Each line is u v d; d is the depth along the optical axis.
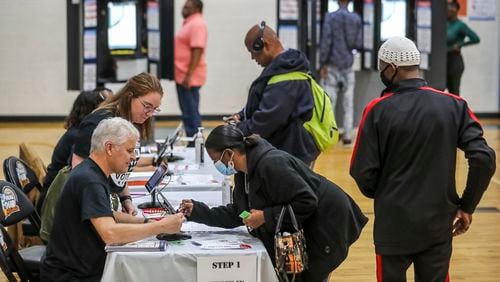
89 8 11.88
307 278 4.77
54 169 6.13
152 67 12.36
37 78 16.42
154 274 4.31
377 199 4.64
